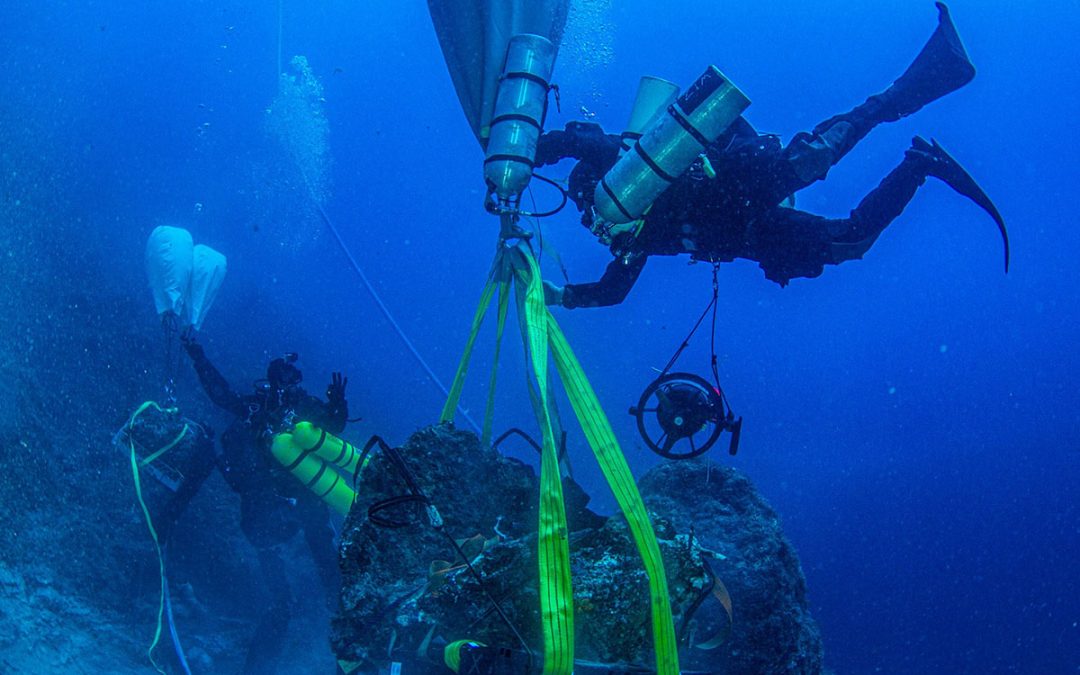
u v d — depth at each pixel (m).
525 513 3.76
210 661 7.48
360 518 3.54
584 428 3.17
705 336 33.44
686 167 3.73
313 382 17.28
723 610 3.59
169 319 7.39
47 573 6.96
